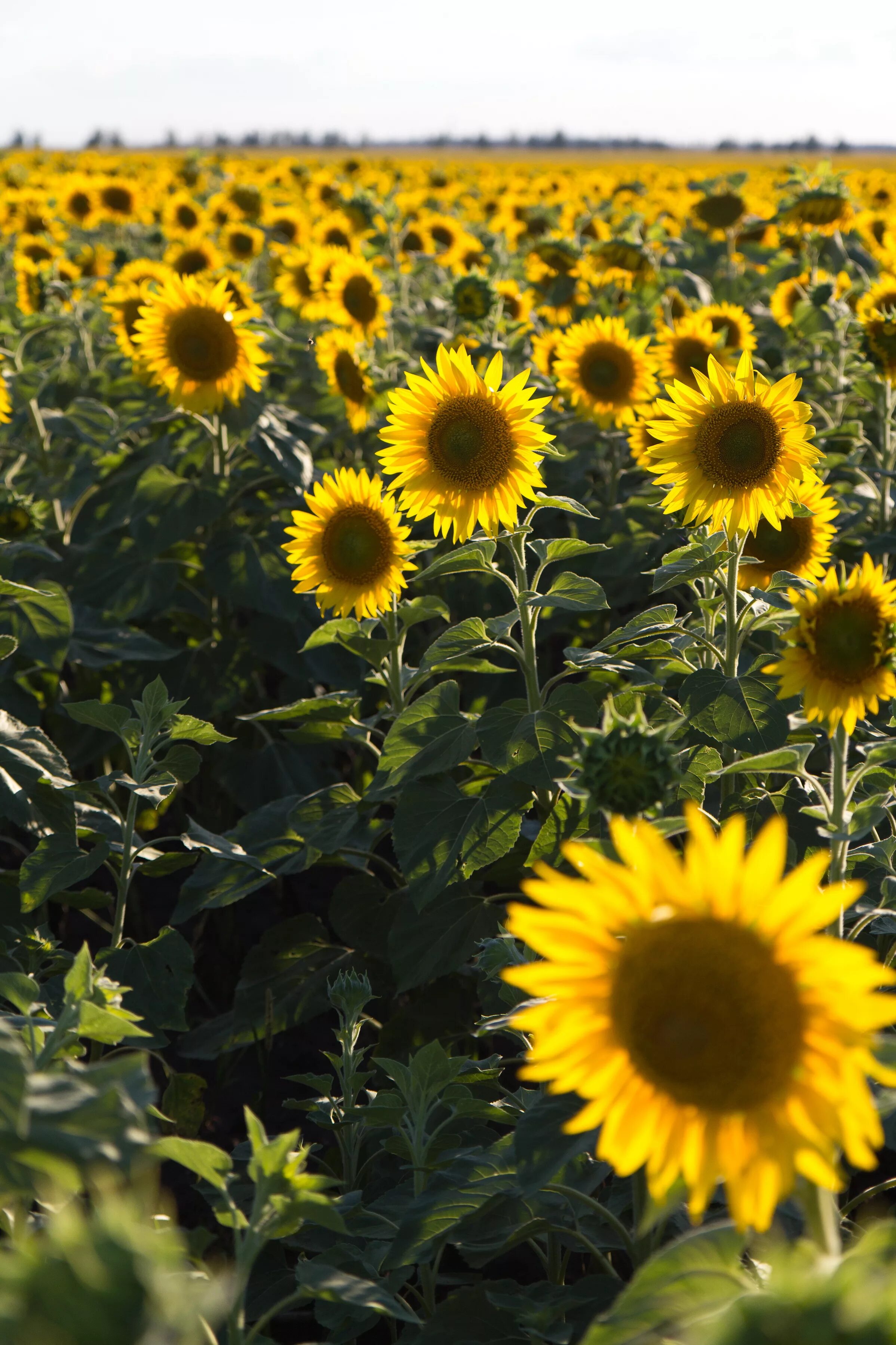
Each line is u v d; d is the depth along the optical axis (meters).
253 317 6.31
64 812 3.65
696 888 1.54
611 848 2.09
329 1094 3.39
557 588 3.64
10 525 5.95
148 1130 2.13
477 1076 3.06
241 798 5.61
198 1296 1.18
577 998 1.61
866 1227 2.73
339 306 7.76
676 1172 1.56
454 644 3.76
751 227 12.34
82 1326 1.05
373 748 4.34
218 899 4.11
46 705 5.88
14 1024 2.36
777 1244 1.56
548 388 7.25
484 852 3.54
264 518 6.06
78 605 5.79
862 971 1.47
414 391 3.99
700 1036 1.53
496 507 3.99
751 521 3.53
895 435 6.74
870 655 2.30
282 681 6.70
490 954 2.93
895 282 6.16
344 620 4.24
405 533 4.16
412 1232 2.42
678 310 9.26
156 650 5.57
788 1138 1.52
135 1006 3.38
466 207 19.28
